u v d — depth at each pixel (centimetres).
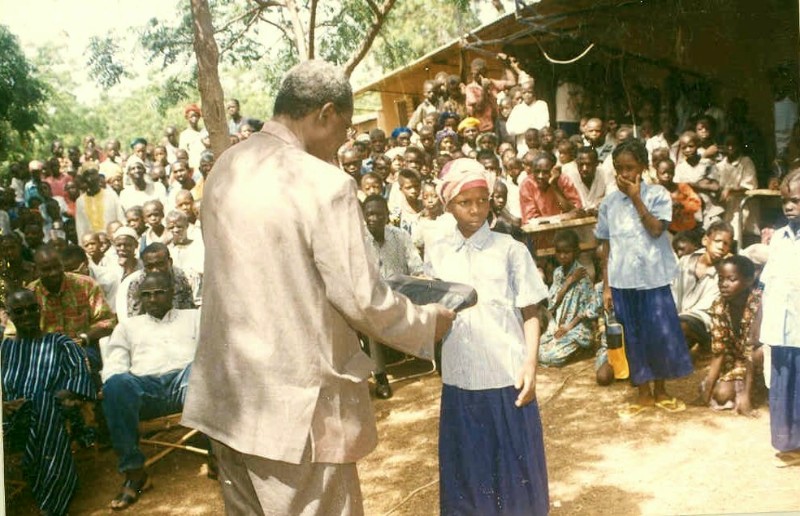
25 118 755
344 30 645
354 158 572
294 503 180
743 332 376
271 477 180
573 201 567
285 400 176
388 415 430
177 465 396
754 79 681
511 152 655
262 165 182
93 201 718
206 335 187
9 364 353
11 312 358
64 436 349
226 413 181
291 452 175
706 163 594
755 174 592
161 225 562
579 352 502
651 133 702
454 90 829
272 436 176
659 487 307
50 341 362
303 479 179
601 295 504
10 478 369
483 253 247
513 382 241
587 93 784
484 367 240
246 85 823
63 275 434
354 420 188
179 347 392
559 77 809
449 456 249
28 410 339
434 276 254
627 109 760
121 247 508
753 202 585
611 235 380
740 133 635
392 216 571
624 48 753
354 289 174
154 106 584
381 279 182
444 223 411
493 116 808
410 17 1045
